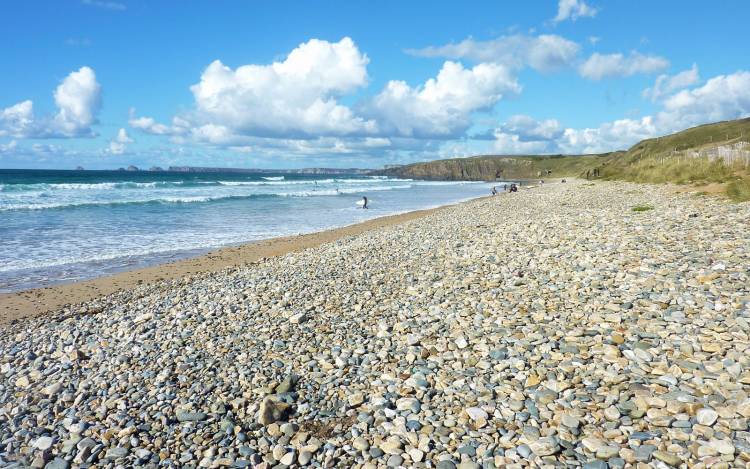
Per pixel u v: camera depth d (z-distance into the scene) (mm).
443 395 6273
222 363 7977
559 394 5914
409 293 11102
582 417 5375
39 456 5668
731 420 4887
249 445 5695
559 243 14320
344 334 8906
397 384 6719
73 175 139750
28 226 28891
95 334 10234
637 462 4562
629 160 95250
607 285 9578
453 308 9547
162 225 31094
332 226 31891
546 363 6711
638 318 7723
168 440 5902
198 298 12594
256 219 35719
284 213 40594
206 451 5602
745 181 23297
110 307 13164
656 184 39344
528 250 13945
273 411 6242
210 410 6539
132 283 16266
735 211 16719
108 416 6523
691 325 7152
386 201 56656
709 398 5309
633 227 15547
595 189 44688
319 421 6082
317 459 5316
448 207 44406
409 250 16953
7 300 14250
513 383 6309
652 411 5234
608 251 12211
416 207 47344
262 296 12008
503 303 9422
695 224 14820
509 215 26828
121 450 5691
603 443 4895
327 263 16031
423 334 8406
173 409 6613
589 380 6105
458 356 7352
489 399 6004
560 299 9227
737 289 8289
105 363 8398
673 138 98875
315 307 10641
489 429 5383
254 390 6957
